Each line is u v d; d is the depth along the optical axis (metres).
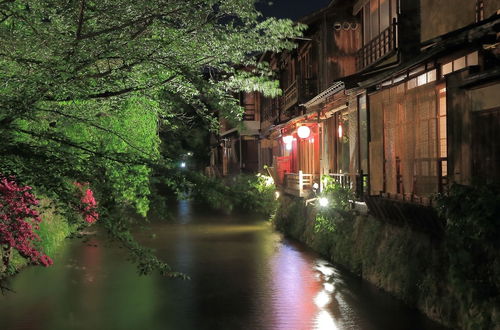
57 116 9.16
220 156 58.81
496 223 7.66
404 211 11.34
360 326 9.96
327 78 22.62
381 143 12.80
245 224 27.16
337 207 16.53
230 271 15.32
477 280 8.54
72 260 16.77
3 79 7.13
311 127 25.38
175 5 7.90
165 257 17.72
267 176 32.88
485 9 12.31
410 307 10.98
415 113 10.82
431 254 10.64
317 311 11.05
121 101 10.20
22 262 15.36
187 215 32.12
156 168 6.90
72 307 11.53
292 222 22.67
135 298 12.33
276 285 13.47
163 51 8.58
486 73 8.16
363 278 13.72
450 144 9.56
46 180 6.58
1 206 7.62
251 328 10.04
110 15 7.68
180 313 11.08
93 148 7.21
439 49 10.10
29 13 7.32
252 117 41.62
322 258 16.97
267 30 9.45
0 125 6.64
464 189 8.24
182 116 11.45
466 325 8.69
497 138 8.18
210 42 9.06
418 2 16.55
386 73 12.91
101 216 6.78
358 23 22.78
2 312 11.16
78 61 7.16
